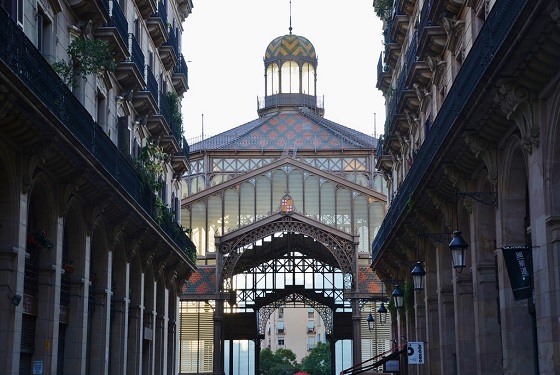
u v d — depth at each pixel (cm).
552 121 1853
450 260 3166
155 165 3638
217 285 5531
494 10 2017
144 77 3569
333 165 6175
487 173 2436
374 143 6262
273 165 5869
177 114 4391
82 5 2775
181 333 5662
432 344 3409
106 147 2811
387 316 5856
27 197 2259
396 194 4056
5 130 2052
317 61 7119
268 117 6556
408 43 3919
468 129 2267
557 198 1880
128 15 3525
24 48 2078
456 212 2655
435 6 2862
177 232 4212
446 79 3070
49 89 2253
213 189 5844
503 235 2275
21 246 2222
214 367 5494
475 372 2809
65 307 2766
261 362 12350
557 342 1870
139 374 3675
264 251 6150
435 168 2653
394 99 4028
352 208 5838
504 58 1805
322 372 11931
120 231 3247
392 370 4228
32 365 2488
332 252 5531
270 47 7100
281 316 15425
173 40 4422
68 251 2820
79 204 2769
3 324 2175
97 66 2747
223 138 6397
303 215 5509
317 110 6944
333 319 6106
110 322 3341
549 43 1706
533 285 2112
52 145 2247
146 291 4009
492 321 2559
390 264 4381
